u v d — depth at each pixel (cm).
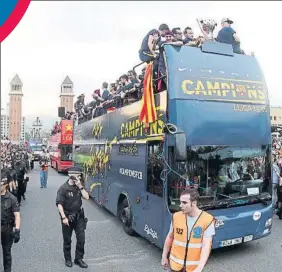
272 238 822
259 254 701
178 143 551
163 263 359
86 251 739
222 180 615
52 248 765
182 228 337
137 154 770
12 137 8731
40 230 937
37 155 4566
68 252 646
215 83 632
